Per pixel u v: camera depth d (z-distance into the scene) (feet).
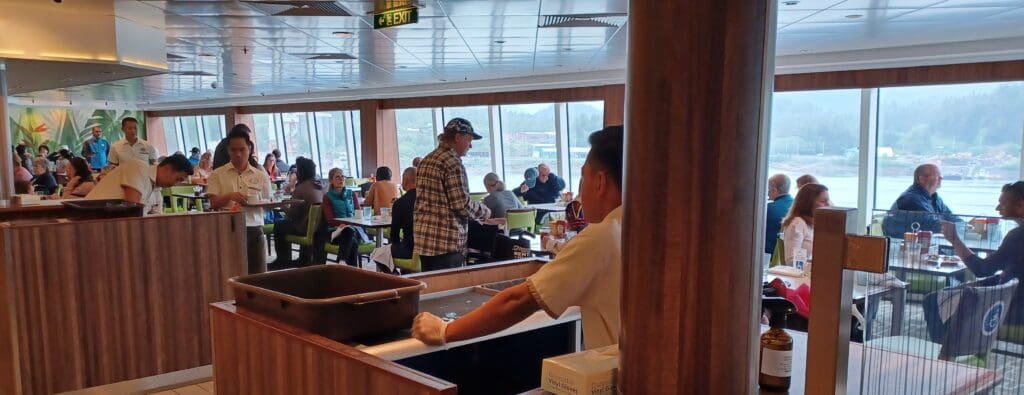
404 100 42.47
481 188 41.96
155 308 12.48
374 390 4.32
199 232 12.94
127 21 16.79
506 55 26.22
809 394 3.75
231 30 19.90
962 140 24.14
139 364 12.34
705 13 3.50
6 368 11.25
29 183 28.60
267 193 17.26
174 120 62.69
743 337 3.74
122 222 12.02
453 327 5.22
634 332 3.88
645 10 3.65
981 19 18.02
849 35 20.88
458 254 13.88
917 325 4.00
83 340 11.69
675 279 3.70
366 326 5.38
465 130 13.71
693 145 3.59
